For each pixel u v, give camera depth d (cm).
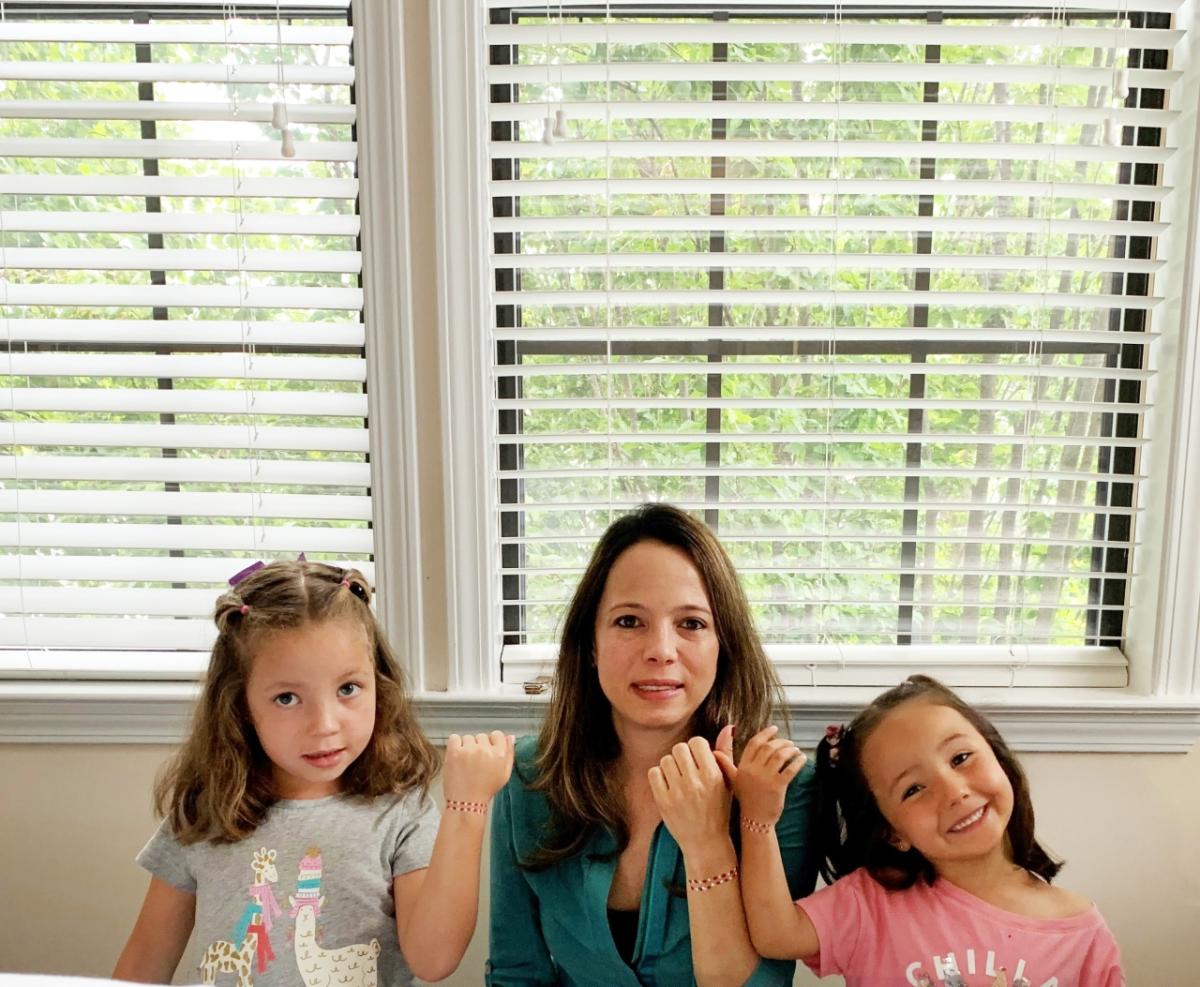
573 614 113
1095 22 135
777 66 129
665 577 106
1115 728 135
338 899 106
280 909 105
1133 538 140
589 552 146
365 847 109
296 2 133
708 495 144
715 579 111
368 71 126
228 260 135
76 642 143
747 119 137
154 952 112
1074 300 133
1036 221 132
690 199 139
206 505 142
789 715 137
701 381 142
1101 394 141
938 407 136
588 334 135
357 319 143
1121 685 140
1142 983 141
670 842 107
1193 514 133
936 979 102
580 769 111
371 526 143
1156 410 134
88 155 133
